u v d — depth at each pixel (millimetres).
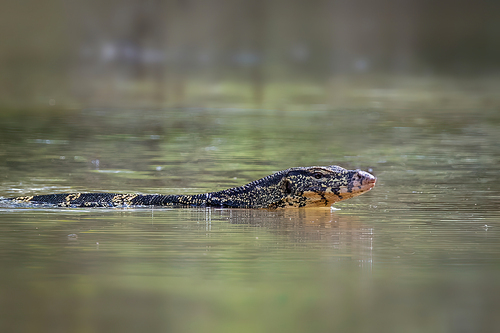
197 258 9602
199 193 14922
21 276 8688
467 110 36938
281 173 13625
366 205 13852
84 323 7098
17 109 37031
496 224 11984
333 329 6973
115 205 13781
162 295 7949
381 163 19875
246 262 9398
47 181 16406
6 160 19859
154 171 18031
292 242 10633
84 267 9125
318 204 13422
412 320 7250
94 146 23406
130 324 7086
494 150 22734
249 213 13055
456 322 7188
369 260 9547
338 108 38531
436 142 24875
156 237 10953
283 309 7527
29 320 7191
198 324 7066
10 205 13648
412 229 11594
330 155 21516
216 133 27656
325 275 8797
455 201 14266
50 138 25453
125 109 38156
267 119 33312
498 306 7684
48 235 11031
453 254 9891
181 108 39000
